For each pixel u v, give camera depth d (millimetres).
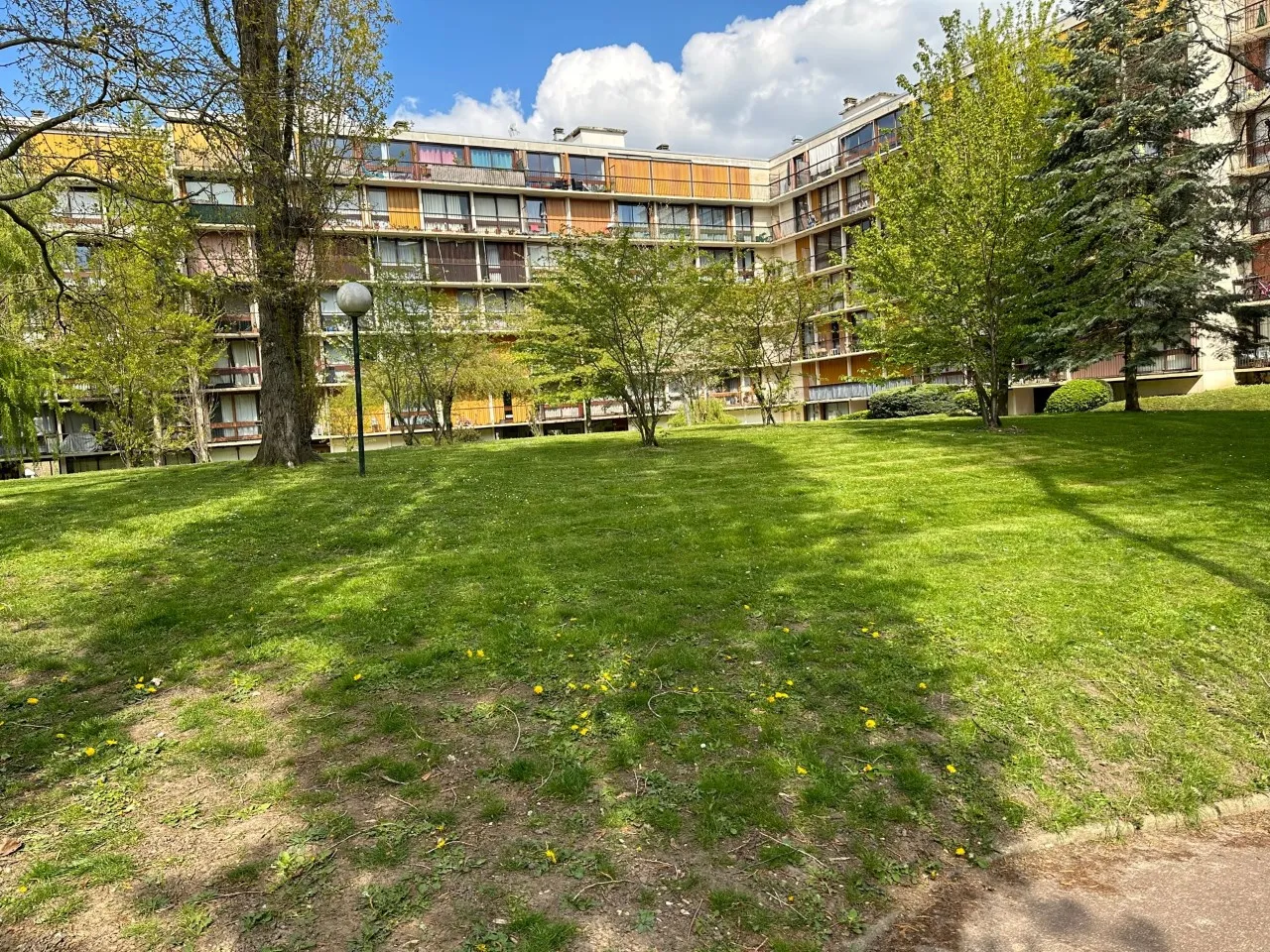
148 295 20203
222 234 13805
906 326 16188
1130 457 11742
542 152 44219
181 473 13219
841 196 44312
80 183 20391
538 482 11352
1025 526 7832
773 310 22500
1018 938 2730
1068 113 18891
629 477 11672
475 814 3229
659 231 45000
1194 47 20516
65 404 33812
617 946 2541
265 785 3438
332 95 13547
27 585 6387
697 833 3143
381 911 2654
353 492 10555
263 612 5727
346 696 4277
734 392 45688
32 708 4234
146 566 6922
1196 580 5926
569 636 5047
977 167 14102
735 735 3871
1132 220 18156
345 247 17141
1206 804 3574
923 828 3289
